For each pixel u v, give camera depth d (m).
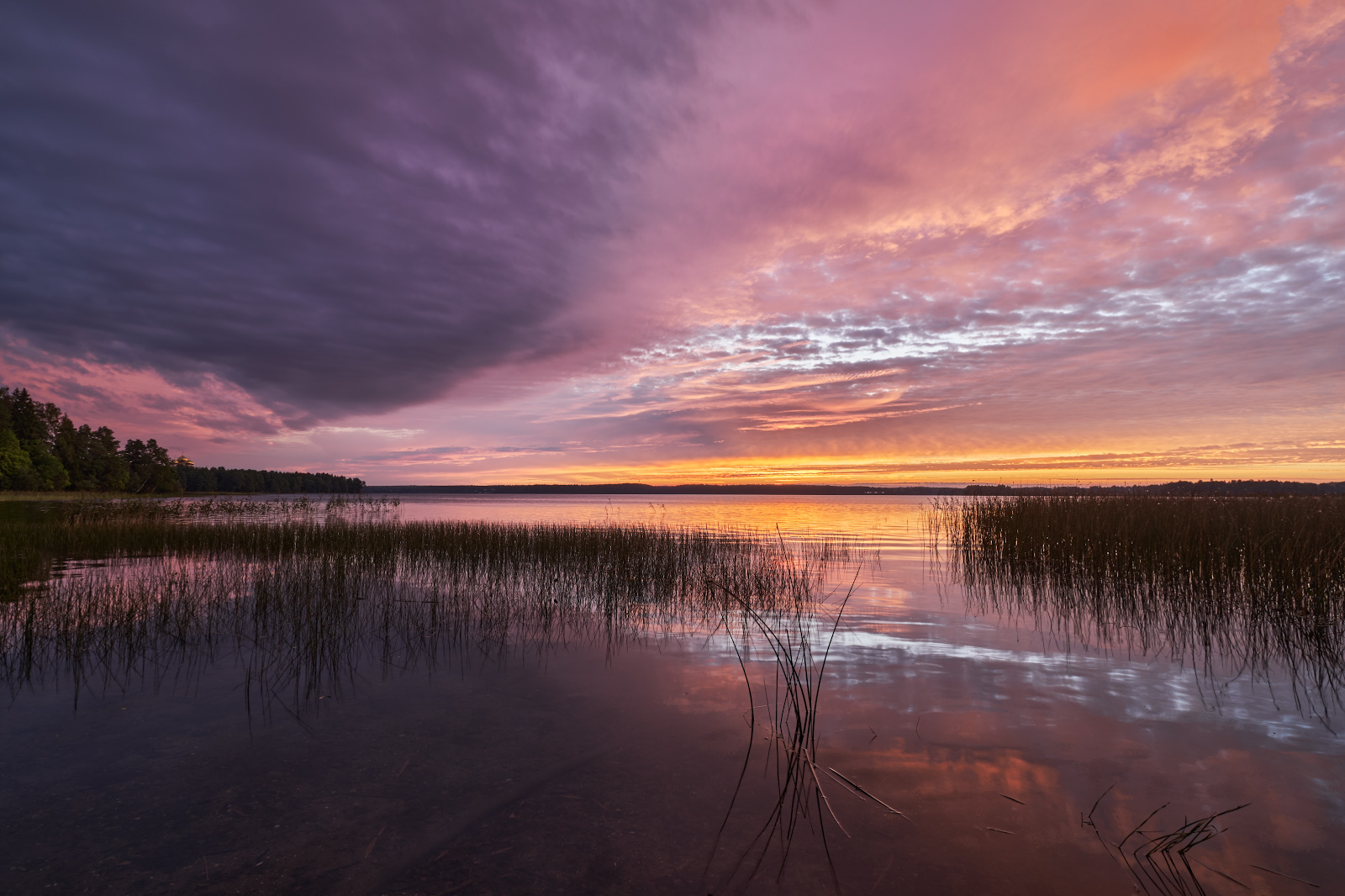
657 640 6.25
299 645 5.91
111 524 15.57
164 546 12.71
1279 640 5.81
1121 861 2.55
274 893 2.40
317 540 12.80
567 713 4.27
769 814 2.96
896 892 2.37
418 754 3.63
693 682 4.92
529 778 3.33
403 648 5.89
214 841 2.75
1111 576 8.45
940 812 2.95
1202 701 4.37
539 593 8.54
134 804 3.05
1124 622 6.79
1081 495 11.88
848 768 3.39
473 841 2.75
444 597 8.23
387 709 4.34
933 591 8.87
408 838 2.78
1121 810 2.95
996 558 10.77
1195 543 7.93
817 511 38.25
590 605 7.96
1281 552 6.75
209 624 6.60
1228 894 2.34
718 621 7.08
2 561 9.88
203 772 3.40
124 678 4.95
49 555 11.29
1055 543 9.98
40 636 5.97
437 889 2.42
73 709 4.31
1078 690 4.61
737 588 8.93
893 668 5.18
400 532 13.59
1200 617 6.77
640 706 4.38
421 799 3.11
